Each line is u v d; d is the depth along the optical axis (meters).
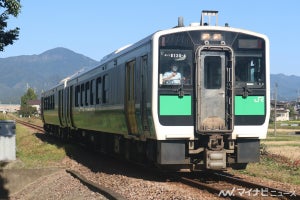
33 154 20.56
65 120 25.78
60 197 12.04
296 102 135.12
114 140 16.75
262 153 19.27
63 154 20.36
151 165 13.62
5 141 17.56
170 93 11.39
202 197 9.39
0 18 14.08
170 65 11.45
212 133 11.43
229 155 12.09
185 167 11.96
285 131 56.78
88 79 19.42
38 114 120.94
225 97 11.66
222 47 11.59
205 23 12.09
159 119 11.29
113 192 10.18
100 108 17.08
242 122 11.73
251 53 11.93
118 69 14.67
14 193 15.46
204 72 11.59
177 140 11.54
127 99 13.80
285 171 14.30
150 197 9.56
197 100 11.39
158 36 11.41
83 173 14.50
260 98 11.89
